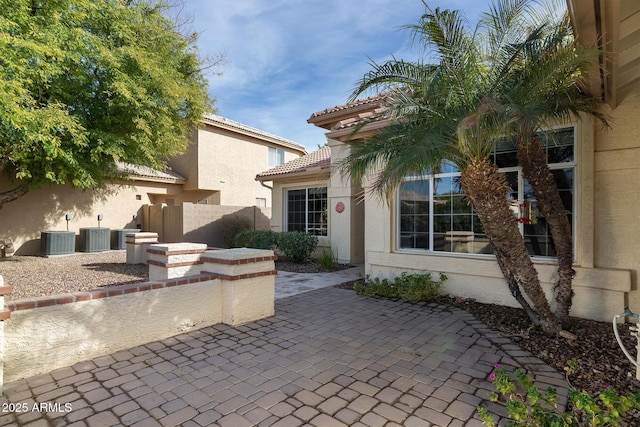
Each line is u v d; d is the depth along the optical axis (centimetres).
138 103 1080
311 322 613
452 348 495
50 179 1114
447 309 692
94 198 1709
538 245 675
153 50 1259
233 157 2189
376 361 451
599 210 605
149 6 1298
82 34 902
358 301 759
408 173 518
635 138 571
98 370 421
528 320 605
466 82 456
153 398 358
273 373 416
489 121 395
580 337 523
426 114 471
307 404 347
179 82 1357
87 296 452
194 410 336
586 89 517
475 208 503
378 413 332
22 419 321
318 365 438
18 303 400
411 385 387
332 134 892
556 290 626
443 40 450
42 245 1448
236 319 593
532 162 530
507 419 320
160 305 524
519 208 689
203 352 478
